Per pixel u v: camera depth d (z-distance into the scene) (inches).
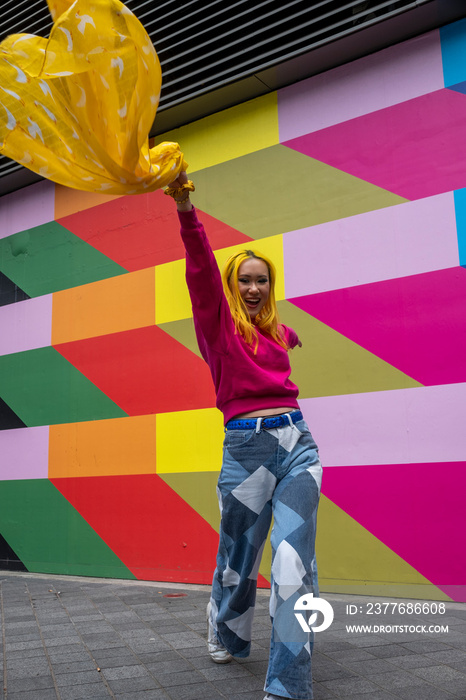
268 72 165.9
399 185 150.8
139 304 194.2
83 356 206.1
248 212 174.4
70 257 215.3
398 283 147.9
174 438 180.2
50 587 176.7
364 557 144.7
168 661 98.4
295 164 167.9
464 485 134.6
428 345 142.3
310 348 158.2
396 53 154.9
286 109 171.3
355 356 151.6
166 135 195.8
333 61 161.9
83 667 96.8
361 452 147.8
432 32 150.2
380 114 155.7
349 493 148.4
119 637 114.7
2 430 225.5
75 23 56.4
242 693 83.0
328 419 153.3
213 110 184.7
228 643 90.7
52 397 212.4
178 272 186.7
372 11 148.6
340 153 160.7
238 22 173.2
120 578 186.1
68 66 57.1
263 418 81.8
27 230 230.2
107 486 193.2
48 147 65.4
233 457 83.3
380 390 147.1
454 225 142.3
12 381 225.5
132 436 189.5
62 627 124.6
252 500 82.2
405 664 92.1
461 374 137.5
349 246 155.9
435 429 139.3
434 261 143.8
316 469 81.5
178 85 183.5
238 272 86.8
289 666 70.9
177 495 177.6
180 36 182.7
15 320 228.2
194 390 178.1
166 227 191.3
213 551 168.9
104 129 63.0
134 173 66.3
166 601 148.6
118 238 203.0
